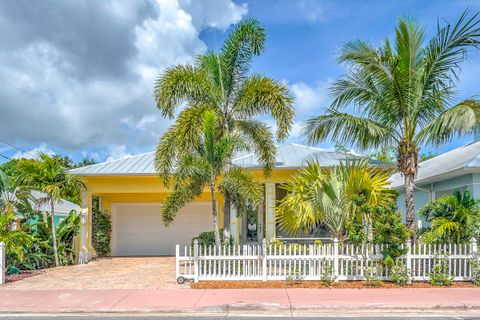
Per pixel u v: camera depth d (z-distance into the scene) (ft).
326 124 46.80
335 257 39.42
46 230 55.42
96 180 60.70
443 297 33.30
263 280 39.81
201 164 42.57
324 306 31.07
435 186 63.67
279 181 57.47
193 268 42.73
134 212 70.38
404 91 43.70
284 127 46.55
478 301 31.99
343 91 46.88
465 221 40.60
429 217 44.52
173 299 33.73
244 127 49.42
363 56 44.39
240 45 48.57
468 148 66.69
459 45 42.50
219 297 34.09
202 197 69.77
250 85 47.32
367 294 34.55
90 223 60.70
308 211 42.50
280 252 40.22
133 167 60.85
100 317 29.78
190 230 69.82
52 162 54.95
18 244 46.14
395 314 30.09
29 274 47.65
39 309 31.40
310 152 62.49
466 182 53.67
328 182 42.57
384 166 53.83
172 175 48.55
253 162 59.00
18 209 53.06
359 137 46.47
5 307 31.94
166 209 47.19
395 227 38.24
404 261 39.27
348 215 41.65
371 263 39.22
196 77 46.57
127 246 69.72
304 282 39.09
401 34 43.34
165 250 69.77
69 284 41.09
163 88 46.14
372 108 46.47
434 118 45.44
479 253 38.52
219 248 40.57
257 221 61.87
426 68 43.96
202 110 45.24
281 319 28.91
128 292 36.58
